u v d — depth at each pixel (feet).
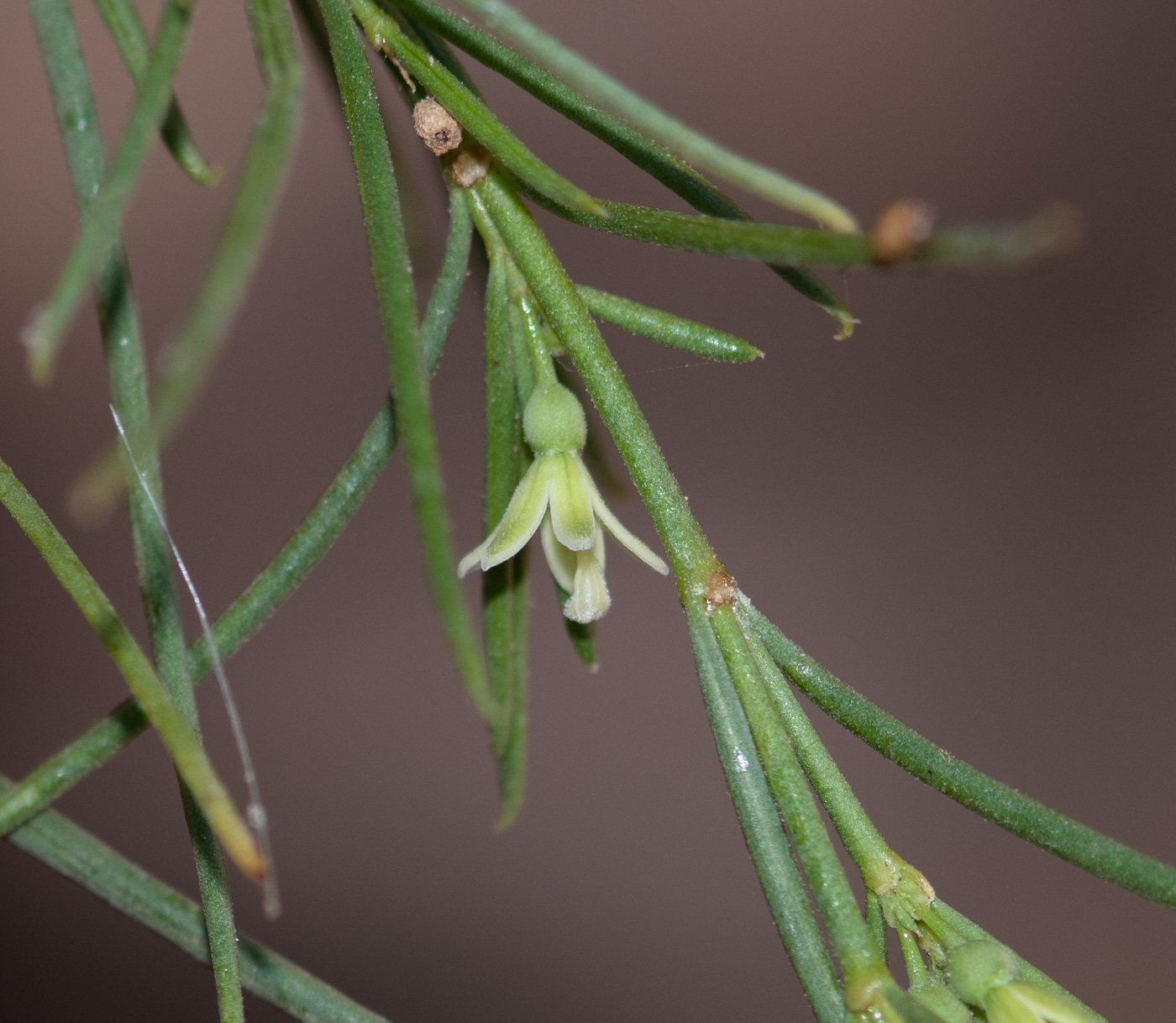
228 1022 0.42
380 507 0.96
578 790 0.99
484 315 0.44
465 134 0.43
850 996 0.41
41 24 0.42
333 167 0.90
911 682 0.99
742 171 0.41
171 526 0.93
